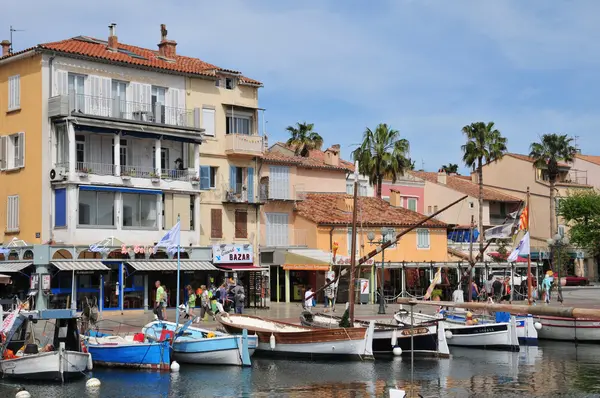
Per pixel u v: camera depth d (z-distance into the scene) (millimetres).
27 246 43344
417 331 33844
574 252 88375
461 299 47781
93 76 48312
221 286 44969
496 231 47031
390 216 64000
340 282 56781
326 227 58844
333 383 27953
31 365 27203
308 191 64938
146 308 46531
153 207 49438
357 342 32594
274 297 56938
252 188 56531
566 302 55656
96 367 30516
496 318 39500
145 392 26062
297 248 56844
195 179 51500
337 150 71375
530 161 89375
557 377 29500
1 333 28484
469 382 28422
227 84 55719
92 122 46156
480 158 74000
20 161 47906
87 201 46375
